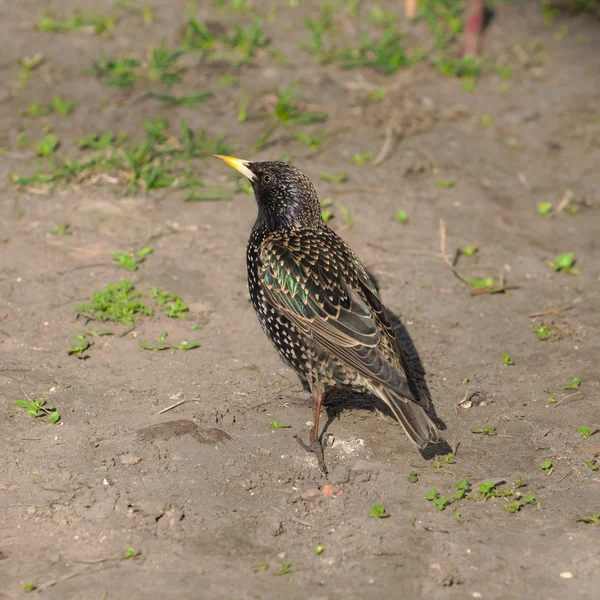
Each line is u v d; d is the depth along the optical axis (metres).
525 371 10.59
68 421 9.34
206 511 8.27
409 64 17.77
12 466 8.70
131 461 8.81
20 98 15.88
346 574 7.65
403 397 8.55
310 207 10.00
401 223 13.54
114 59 16.98
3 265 11.88
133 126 15.28
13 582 7.45
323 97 16.59
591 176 14.98
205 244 12.72
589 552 7.93
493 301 11.93
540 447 9.36
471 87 17.17
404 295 11.98
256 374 10.34
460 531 8.16
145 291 11.62
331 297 9.13
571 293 12.15
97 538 7.91
